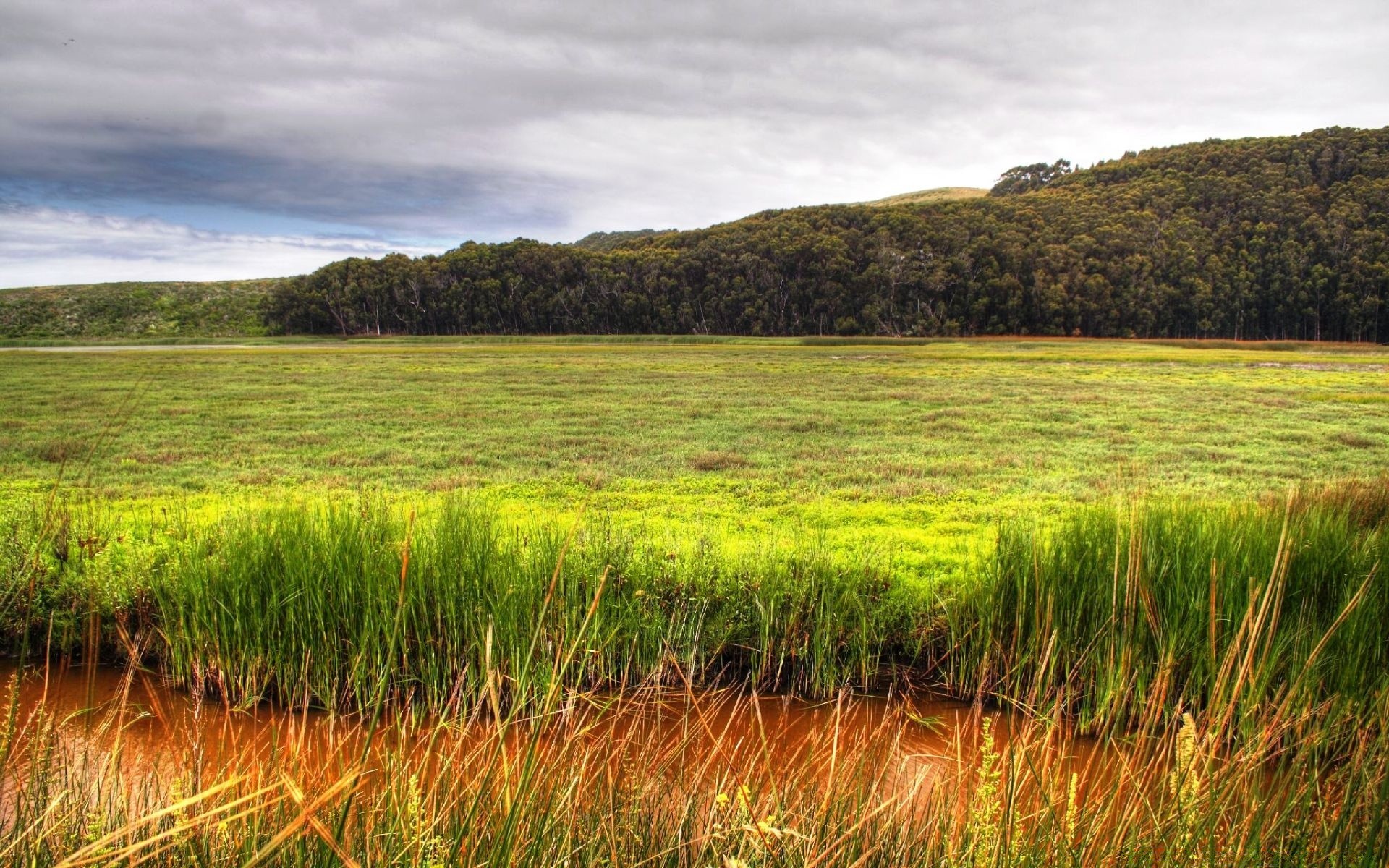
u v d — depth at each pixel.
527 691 4.23
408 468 12.85
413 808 1.78
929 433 17.33
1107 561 5.05
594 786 2.56
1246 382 31.48
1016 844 2.05
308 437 16.20
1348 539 5.27
